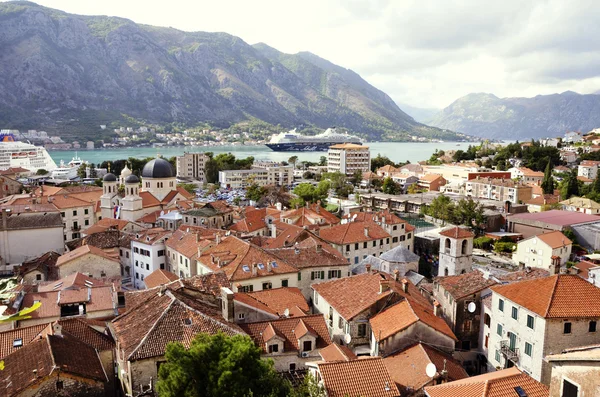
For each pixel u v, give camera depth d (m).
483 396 39.81
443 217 172.12
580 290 54.62
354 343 60.62
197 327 51.06
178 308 52.88
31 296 69.88
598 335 52.22
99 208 171.25
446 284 72.94
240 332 52.16
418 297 71.69
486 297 68.06
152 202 167.00
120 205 162.88
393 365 53.88
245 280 79.81
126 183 157.50
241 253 87.50
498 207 186.62
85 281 80.38
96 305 69.25
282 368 53.91
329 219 147.75
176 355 41.16
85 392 44.19
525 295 56.16
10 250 126.31
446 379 48.97
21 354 47.22
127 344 49.25
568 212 160.75
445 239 102.94
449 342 58.66
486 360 65.25
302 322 57.56
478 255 138.50
